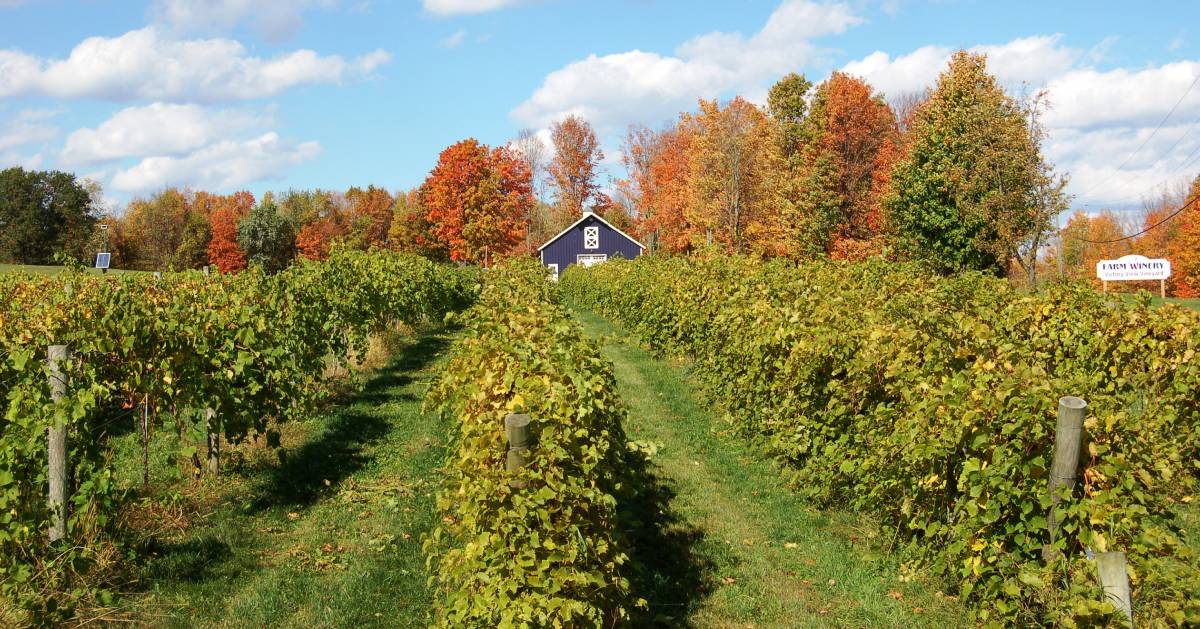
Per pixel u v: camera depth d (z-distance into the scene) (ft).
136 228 264.31
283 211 304.30
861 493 22.48
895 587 19.49
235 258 254.27
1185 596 14.75
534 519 14.53
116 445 29.17
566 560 14.25
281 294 35.86
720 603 19.08
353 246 276.41
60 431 18.29
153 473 26.40
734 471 29.30
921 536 20.17
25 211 241.14
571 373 18.90
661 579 19.84
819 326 26.63
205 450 28.94
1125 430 14.96
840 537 22.80
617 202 265.34
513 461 14.37
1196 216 166.40
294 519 23.52
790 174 157.07
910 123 159.53
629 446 22.15
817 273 43.45
